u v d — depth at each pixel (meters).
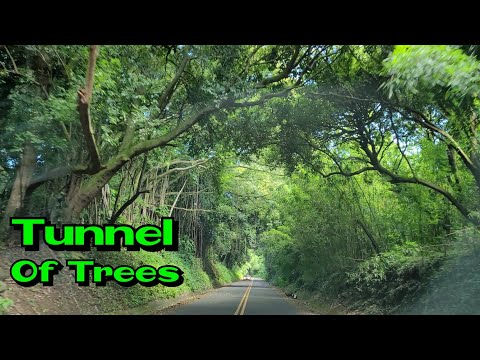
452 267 13.82
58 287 14.73
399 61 8.02
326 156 22.00
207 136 20.64
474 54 8.78
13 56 14.62
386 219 20.38
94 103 14.44
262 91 18.38
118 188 23.97
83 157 17.19
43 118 13.50
